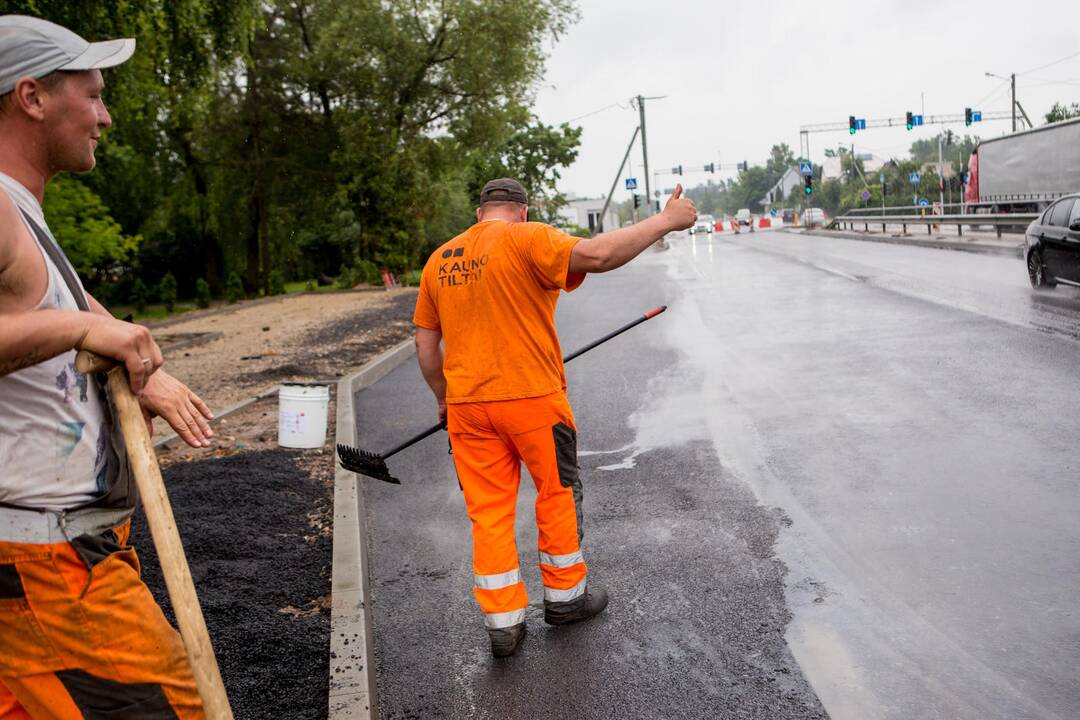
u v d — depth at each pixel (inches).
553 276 142.2
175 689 78.5
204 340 716.7
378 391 432.8
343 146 1389.0
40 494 74.7
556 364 152.7
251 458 284.0
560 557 158.6
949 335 422.6
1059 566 168.2
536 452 151.6
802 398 319.6
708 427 292.0
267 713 131.6
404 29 1301.7
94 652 75.8
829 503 212.4
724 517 209.8
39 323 70.9
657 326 546.3
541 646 155.5
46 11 518.9
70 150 79.4
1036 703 126.7
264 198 1536.7
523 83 1341.0
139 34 591.8
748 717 128.9
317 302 1131.9
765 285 757.9
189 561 193.6
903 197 3144.7
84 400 77.9
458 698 140.9
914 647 144.3
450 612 173.6
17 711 77.6
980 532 186.9
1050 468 221.9
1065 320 439.2
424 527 224.7
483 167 2071.9
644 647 151.8
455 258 152.3
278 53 1375.5
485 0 1289.4
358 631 154.1
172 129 1385.3
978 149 1421.0
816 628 153.3
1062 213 547.8
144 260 1733.5
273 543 204.4
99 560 76.5
